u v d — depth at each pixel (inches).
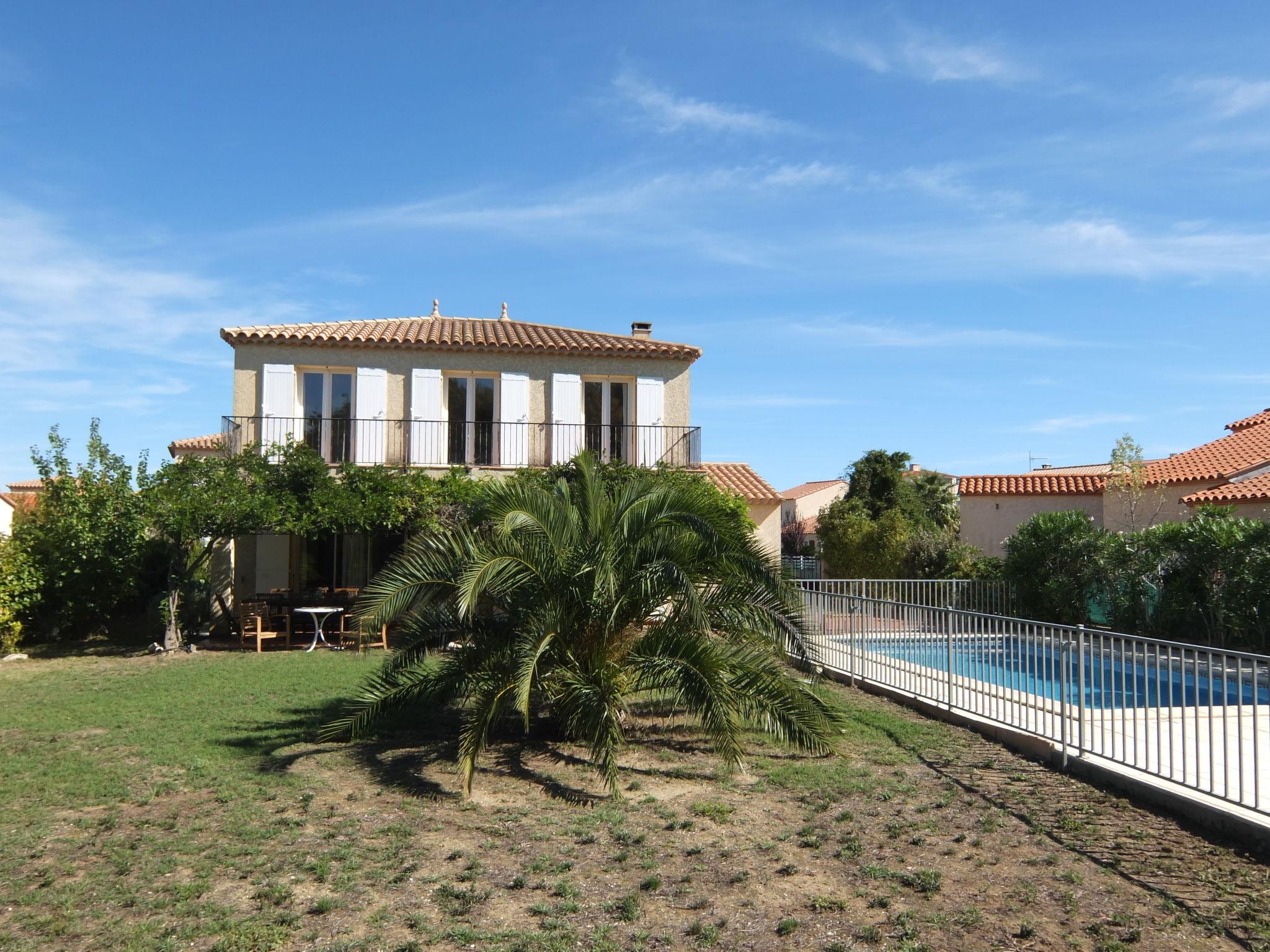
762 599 364.5
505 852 244.4
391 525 716.7
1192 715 395.2
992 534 1095.0
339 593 770.8
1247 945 184.9
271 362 807.1
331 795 298.4
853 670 535.8
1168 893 210.8
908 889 217.3
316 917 203.2
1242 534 605.3
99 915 204.5
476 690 346.3
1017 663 367.6
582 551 347.9
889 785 306.3
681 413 891.4
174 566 693.9
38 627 738.2
